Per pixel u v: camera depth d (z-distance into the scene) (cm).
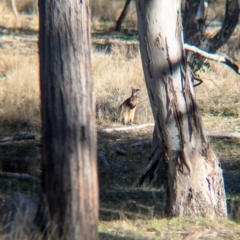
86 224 926
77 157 911
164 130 1218
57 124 905
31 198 1167
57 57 902
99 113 2291
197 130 1217
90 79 915
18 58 3011
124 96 2448
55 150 909
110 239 1042
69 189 914
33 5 4816
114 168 1850
